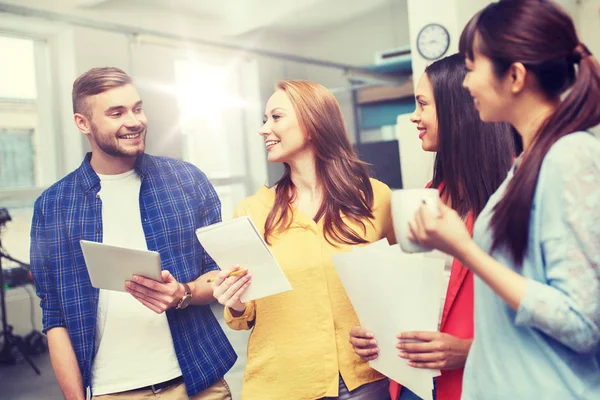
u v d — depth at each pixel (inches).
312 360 49.3
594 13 134.9
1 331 157.3
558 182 29.5
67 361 57.4
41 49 177.0
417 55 168.4
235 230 43.9
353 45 285.4
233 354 63.1
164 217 60.6
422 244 31.9
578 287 28.6
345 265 44.8
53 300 59.1
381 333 45.1
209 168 234.2
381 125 279.9
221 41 239.5
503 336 32.9
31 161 176.2
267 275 45.5
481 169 44.8
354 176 52.9
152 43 198.8
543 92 31.7
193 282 58.3
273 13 252.5
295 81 53.4
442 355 41.5
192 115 223.3
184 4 219.5
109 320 57.5
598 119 30.2
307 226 51.5
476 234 34.2
